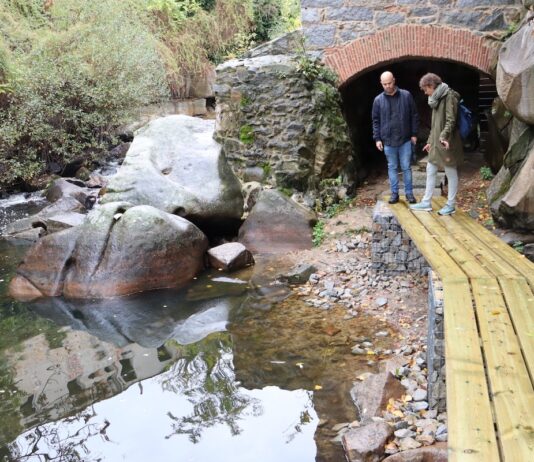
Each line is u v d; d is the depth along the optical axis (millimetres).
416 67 12922
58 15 15711
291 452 4078
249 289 7199
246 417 4555
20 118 13031
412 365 5020
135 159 9336
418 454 3670
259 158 9922
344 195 9867
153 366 5457
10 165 13156
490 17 9250
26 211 11789
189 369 5367
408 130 7559
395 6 9562
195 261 7766
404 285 6898
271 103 9758
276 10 21906
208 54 21016
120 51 14977
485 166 10211
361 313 6312
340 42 9891
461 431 2863
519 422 2893
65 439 4355
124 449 4227
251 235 8750
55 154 14555
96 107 14844
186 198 8703
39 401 4898
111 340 6051
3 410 4781
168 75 19016
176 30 19938
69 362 5598
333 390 4824
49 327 6438
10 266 8570
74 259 7500
